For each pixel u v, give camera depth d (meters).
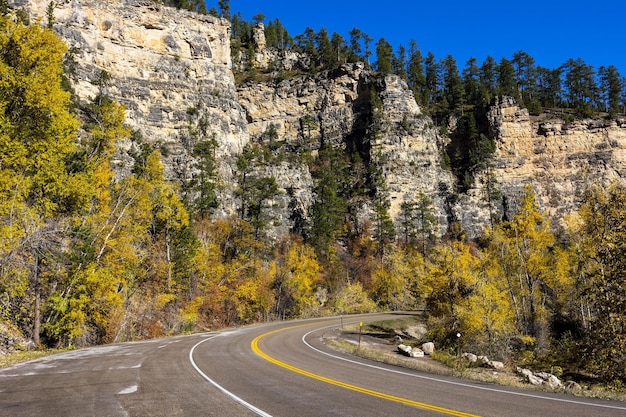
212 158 67.75
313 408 6.93
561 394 9.06
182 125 74.38
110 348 16.08
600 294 18.14
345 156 93.50
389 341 27.05
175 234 33.00
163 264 30.78
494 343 24.75
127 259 25.19
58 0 68.38
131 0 76.69
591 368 18.05
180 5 101.00
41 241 18.19
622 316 16.98
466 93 118.62
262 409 6.80
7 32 17.80
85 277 20.91
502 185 90.94
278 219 71.31
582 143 93.06
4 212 16.38
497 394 8.55
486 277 27.84
